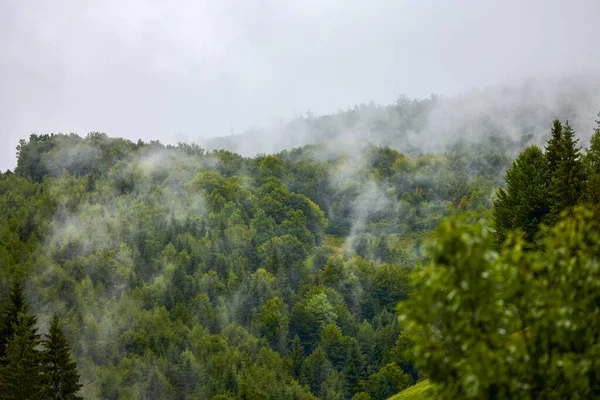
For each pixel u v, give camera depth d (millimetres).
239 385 97812
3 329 59031
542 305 9562
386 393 108000
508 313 9570
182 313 135250
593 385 9344
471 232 9359
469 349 9203
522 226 43969
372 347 127375
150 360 110938
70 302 133125
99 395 95375
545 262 10297
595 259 10211
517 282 9766
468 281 9125
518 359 9375
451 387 9516
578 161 40250
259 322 140375
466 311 9227
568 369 9031
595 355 9211
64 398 53031
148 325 124438
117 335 120938
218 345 120062
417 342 9812
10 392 49438
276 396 98938
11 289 62219
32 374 50438
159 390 100062
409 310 9539
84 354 111250
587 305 9914
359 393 106188
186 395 100250
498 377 8938
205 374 106375
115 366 107938
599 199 33906
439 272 9211
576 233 10414
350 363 117625
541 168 46125
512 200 47594
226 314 140125
